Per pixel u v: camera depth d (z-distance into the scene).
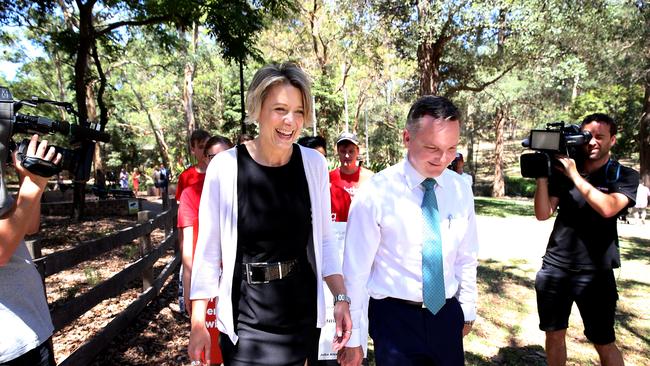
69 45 11.77
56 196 15.06
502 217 14.15
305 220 1.87
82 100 11.23
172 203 6.56
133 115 36.19
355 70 27.84
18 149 1.58
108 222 10.95
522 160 3.00
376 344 2.04
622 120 27.45
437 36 14.39
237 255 1.82
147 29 13.48
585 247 2.84
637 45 16.06
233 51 10.86
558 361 3.01
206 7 10.08
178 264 6.52
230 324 1.79
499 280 6.02
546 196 2.92
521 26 12.92
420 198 1.97
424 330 1.96
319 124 25.36
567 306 2.97
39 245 2.56
